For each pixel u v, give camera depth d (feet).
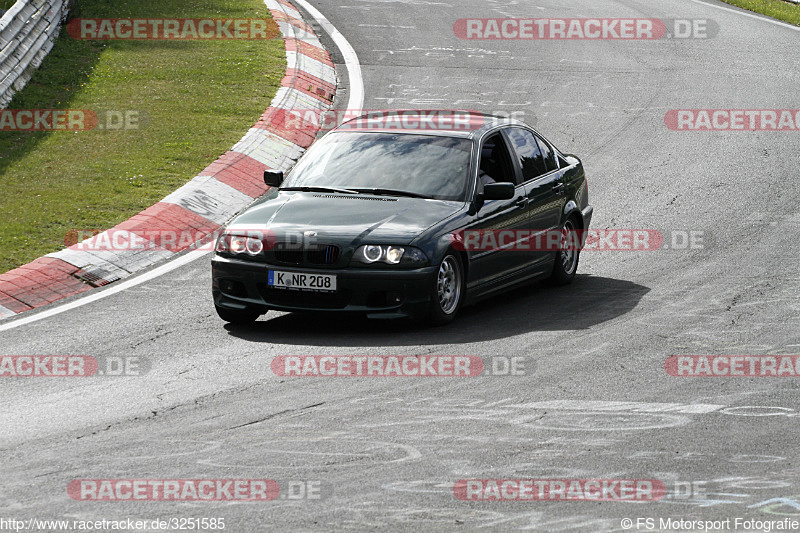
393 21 306.55
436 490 64.08
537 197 119.34
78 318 110.73
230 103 207.51
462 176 110.93
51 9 245.65
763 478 65.87
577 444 72.13
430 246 102.27
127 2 287.89
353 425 76.38
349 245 101.04
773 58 275.18
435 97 228.22
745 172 181.47
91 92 210.79
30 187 156.15
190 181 160.97
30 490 64.75
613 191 171.63
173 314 111.65
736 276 126.52
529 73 254.27
